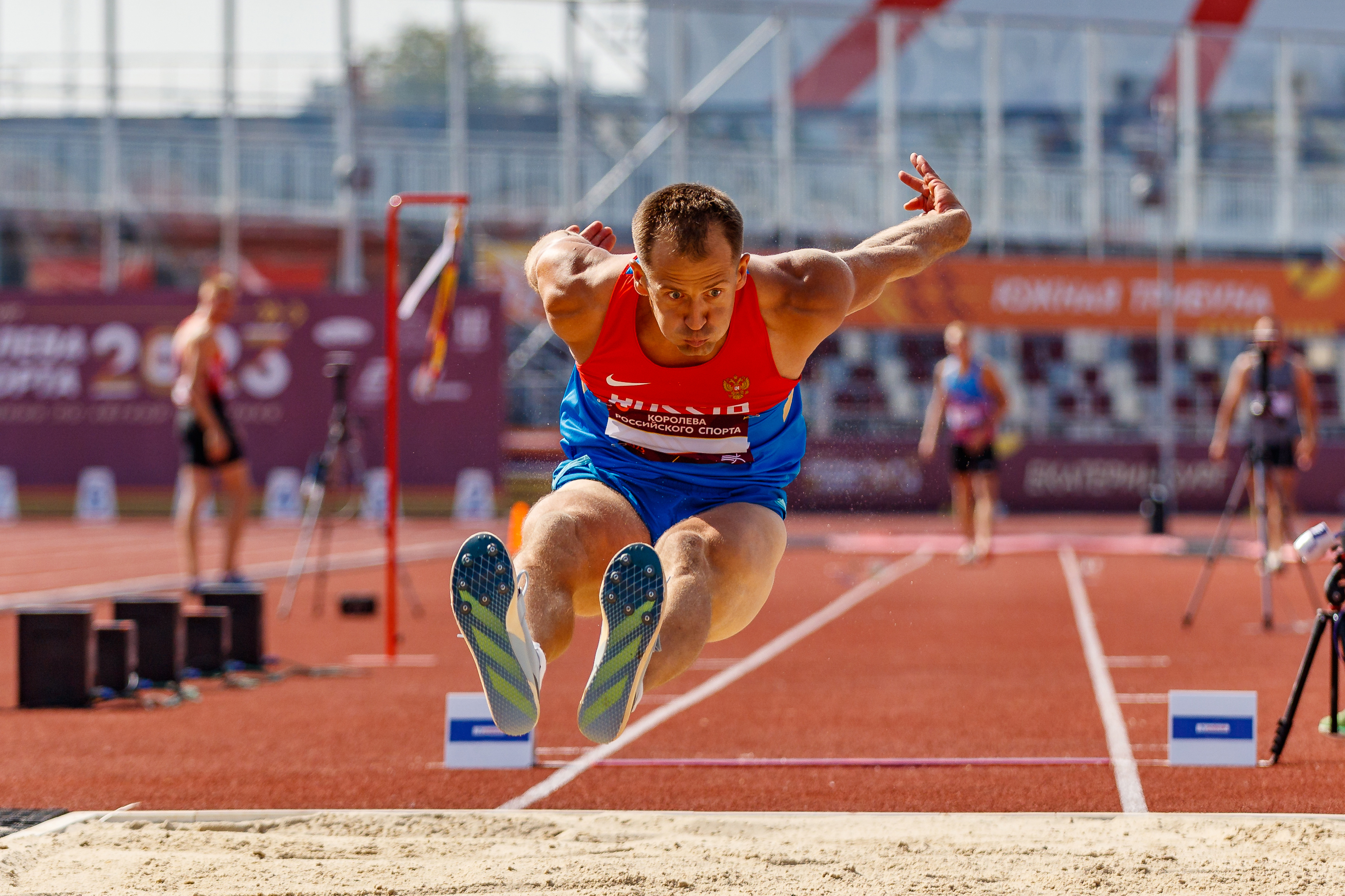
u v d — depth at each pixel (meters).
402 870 5.91
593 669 4.79
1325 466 36.09
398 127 34.91
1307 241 37.62
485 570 4.64
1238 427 37.38
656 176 35.38
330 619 16.58
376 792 7.87
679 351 5.20
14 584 19.84
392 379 13.10
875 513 35.78
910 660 13.30
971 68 36.72
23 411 33.59
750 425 5.47
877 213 36.22
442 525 32.12
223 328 33.00
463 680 12.10
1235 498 15.54
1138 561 24.72
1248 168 37.66
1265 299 36.34
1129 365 38.53
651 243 4.80
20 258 35.66
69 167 35.25
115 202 34.72
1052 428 37.59
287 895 5.50
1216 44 37.44
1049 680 12.04
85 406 33.56
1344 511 36.12
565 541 5.14
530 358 34.78
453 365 32.84
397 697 11.23
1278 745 8.45
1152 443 36.59
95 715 10.36
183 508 16.73
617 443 5.62
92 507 33.53
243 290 33.06
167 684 11.24
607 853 6.32
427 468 32.81
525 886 5.65
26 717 10.30
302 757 8.86
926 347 37.09
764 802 7.64
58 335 33.59
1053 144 37.16
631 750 9.16
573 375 5.90
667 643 4.86
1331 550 8.48
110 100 34.72
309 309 32.91
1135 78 37.41
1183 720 8.45
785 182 35.78
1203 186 37.41
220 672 12.08
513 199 35.03
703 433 5.45
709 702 11.05
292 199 35.09
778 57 35.66
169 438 33.56
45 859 6.13
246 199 35.09
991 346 37.97
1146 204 32.34
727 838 6.68
